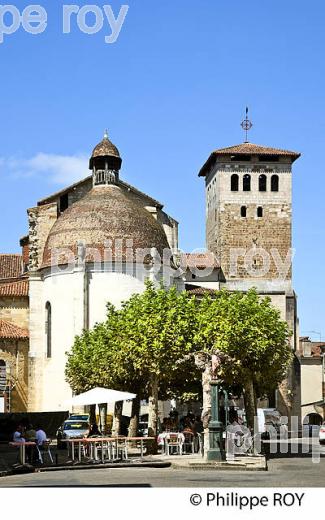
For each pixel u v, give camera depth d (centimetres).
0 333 8344
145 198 9562
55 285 7912
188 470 3812
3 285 8850
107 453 4716
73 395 7269
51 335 7938
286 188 11100
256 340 5331
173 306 5472
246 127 11488
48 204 8788
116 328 5597
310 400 11938
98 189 8375
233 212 11025
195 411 7900
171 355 5234
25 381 8306
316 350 13512
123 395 4931
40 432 4388
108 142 8600
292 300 10462
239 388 6338
